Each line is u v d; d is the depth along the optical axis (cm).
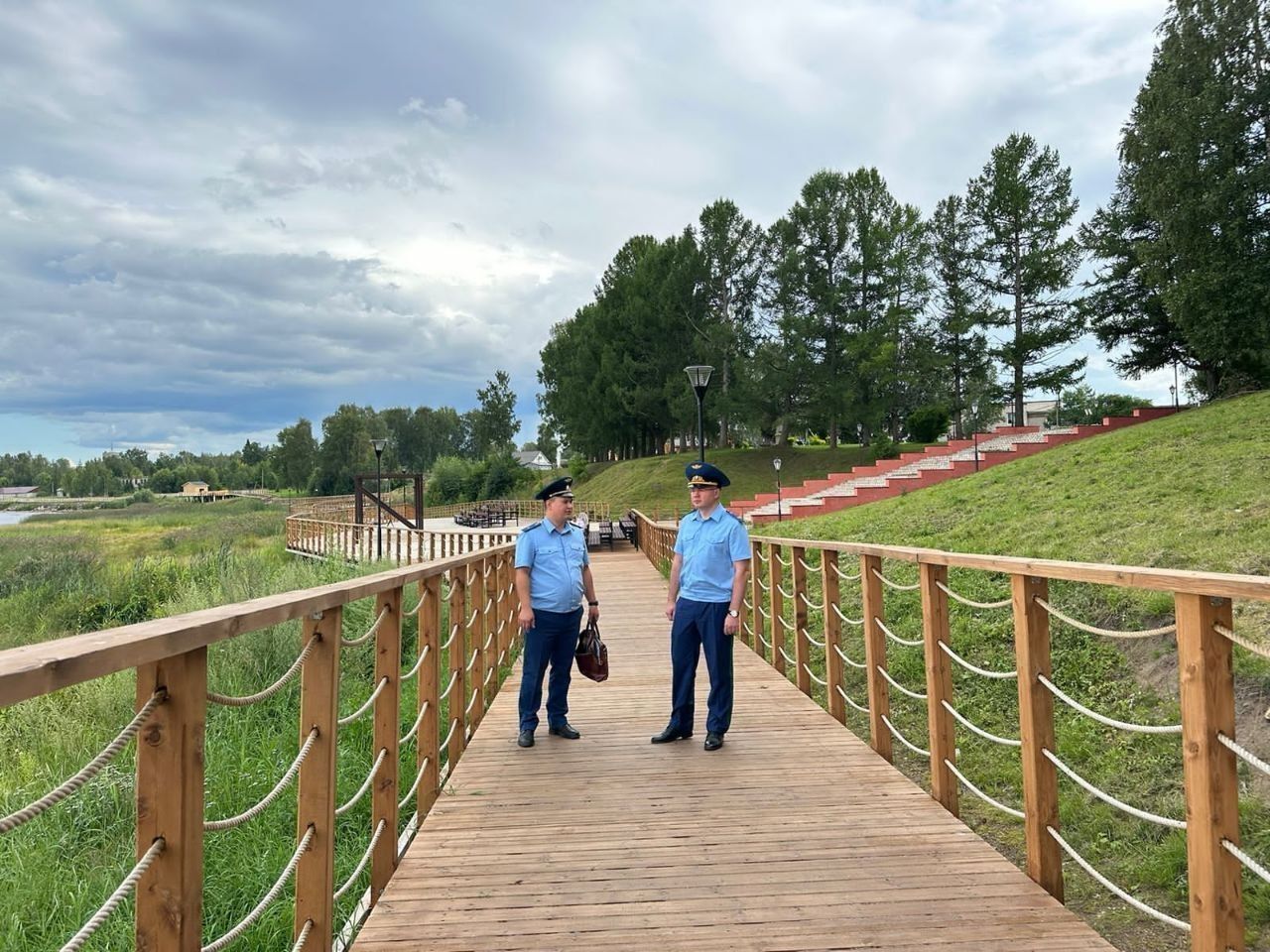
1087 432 2450
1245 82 2377
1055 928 305
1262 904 364
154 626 178
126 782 552
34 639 1381
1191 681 241
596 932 307
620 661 885
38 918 385
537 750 559
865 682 775
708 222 4738
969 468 2286
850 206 4272
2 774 594
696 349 4659
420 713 436
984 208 3669
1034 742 342
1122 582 266
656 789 473
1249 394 2041
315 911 268
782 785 475
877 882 347
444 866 371
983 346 3931
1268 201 2316
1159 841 441
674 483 4481
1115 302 3184
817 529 1645
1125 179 3045
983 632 770
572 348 6806
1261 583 209
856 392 4141
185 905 182
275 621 224
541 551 575
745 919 316
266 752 582
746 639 1008
